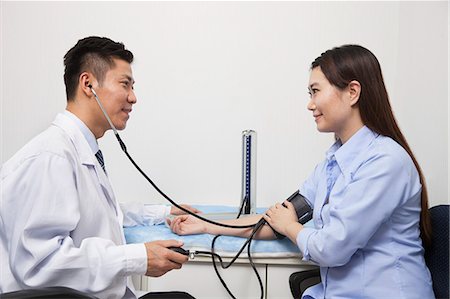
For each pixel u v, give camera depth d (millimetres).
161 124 1829
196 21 1814
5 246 882
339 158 1008
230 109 1811
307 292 1053
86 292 836
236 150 1812
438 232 1006
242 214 1382
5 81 1851
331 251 898
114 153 1825
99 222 958
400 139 1003
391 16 1730
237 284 1110
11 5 1834
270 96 1793
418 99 1515
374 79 979
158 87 1829
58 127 978
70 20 1837
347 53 990
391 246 945
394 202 907
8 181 834
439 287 993
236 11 1800
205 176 1826
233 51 1805
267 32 1789
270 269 1115
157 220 1332
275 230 1084
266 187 1800
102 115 1026
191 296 1072
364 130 1000
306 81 1778
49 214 825
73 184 885
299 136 1782
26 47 1842
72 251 823
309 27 1772
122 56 1030
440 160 1345
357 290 941
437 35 1383
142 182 1836
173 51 1821
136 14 1826
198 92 1819
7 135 1858
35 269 817
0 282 857
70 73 1014
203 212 1498
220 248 1097
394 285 922
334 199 970
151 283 1150
